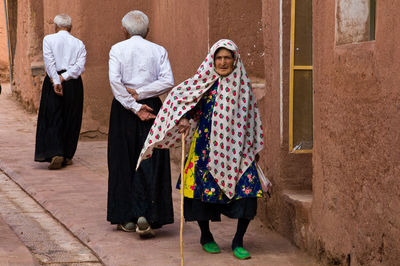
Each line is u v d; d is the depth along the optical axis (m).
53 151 8.61
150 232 5.59
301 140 5.71
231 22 7.63
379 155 3.87
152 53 5.73
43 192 7.35
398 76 3.62
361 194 4.12
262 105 6.29
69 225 6.05
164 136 4.96
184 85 4.92
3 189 7.77
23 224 6.20
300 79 5.71
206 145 4.88
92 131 11.44
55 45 8.64
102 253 5.18
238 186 4.88
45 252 5.32
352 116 4.25
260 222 6.18
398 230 3.64
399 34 3.60
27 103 14.92
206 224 5.16
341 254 4.45
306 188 5.70
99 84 11.40
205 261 4.94
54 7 12.01
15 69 16.58
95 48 11.33
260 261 4.95
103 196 7.23
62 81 8.71
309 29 5.70
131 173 5.64
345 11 4.41
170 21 9.52
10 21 17.36
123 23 5.81
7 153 9.91
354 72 4.20
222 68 4.83
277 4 5.79
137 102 5.64
